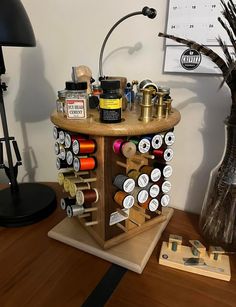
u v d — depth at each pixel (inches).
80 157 21.5
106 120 20.5
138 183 21.7
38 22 36.2
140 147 21.3
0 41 22.0
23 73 40.0
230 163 22.7
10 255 23.7
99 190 22.3
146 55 30.0
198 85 28.1
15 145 32.0
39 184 35.8
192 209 32.5
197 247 23.1
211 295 19.9
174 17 26.8
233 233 23.7
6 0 22.3
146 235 25.6
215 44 25.7
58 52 36.3
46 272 21.9
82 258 23.5
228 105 27.1
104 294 19.8
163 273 21.9
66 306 18.8
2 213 28.1
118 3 30.0
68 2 33.2
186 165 31.4
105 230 22.9
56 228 26.5
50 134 41.7
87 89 24.8
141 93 23.6
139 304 19.0
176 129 30.6
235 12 19.5
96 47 33.1
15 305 18.8
